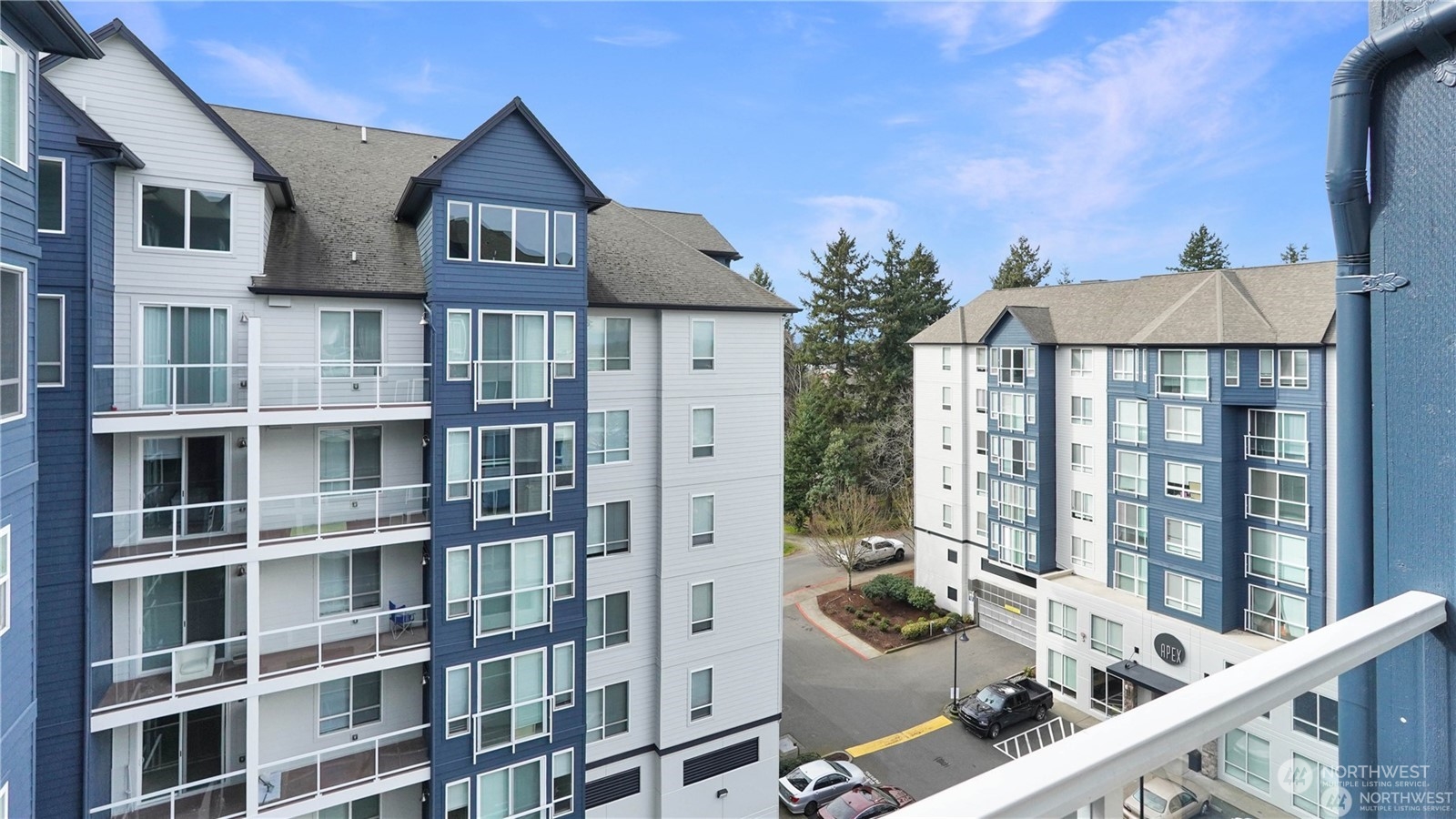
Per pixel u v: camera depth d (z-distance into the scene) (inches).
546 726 598.5
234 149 529.0
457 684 565.9
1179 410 952.3
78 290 455.2
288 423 509.7
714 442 717.9
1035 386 1135.0
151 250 505.0
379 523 565.0
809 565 1567.4
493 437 581.3
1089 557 1087.6
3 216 326.0
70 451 453.1
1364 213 102.2
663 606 692.7
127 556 476.4
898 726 960.3
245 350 534.6
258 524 501.0
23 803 350.9
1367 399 102.6
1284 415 868.0
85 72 485.7
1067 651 1045.2
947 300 2027.6
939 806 50.7
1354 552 103.5
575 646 613.3
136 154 499.2
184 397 515.8
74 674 452.8
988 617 1246.9
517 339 589.0
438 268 559.2
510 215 584.7
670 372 692.7
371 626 577.3
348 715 570.6
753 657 743.7
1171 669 932.0
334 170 686.5
